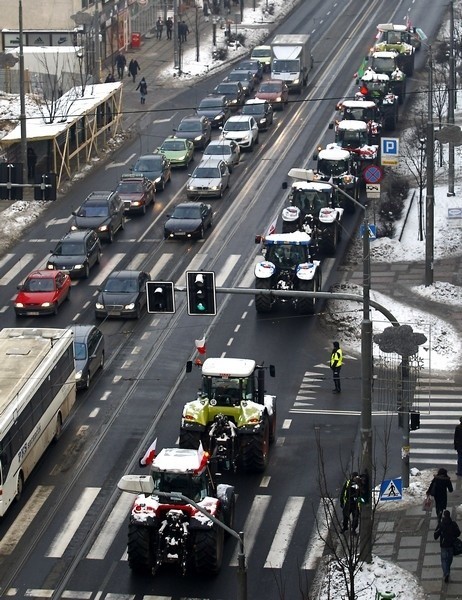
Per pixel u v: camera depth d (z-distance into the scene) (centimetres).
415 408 12419
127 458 11881
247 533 10438
